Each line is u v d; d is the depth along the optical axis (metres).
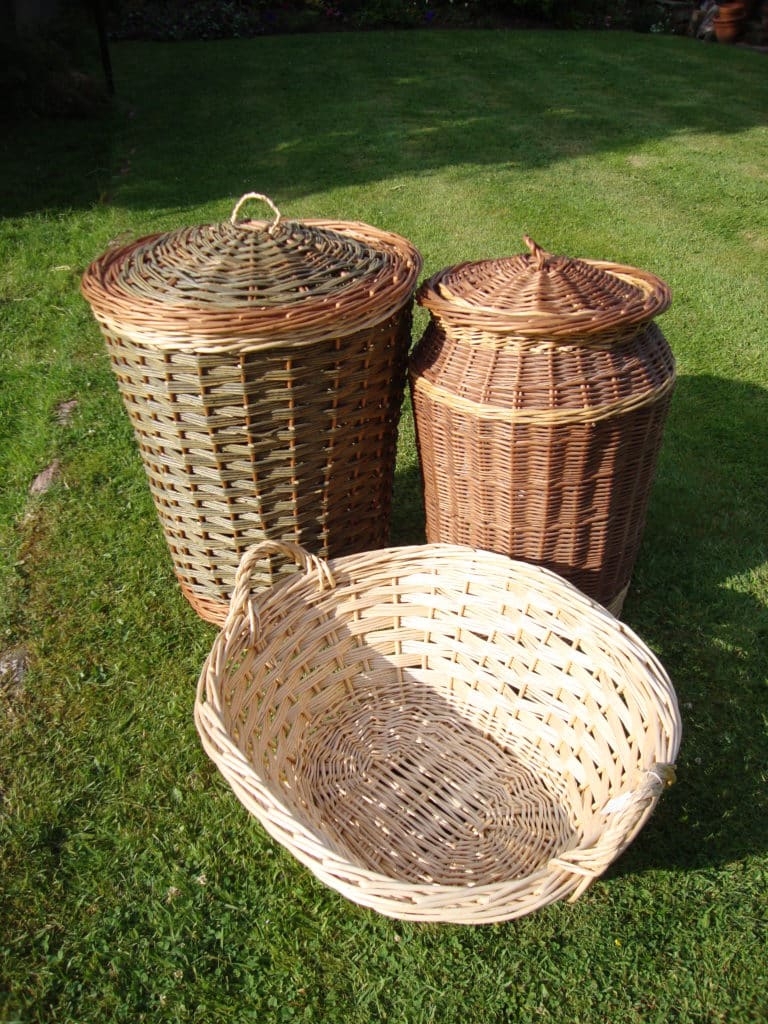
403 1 9.85
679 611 2.13
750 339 3.36
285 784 1.60
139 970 1.43
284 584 1.73
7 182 5.36
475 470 1.77
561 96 6.88
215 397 1.61
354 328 1.60
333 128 6.25
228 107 6.85
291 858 1.59
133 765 1.78
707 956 1.43
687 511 2.48
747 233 4.36
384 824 1.64
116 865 1.58
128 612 2.17
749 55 8.25
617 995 1.39
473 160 5.52
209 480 1.76
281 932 1.48
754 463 2.69
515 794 1.69
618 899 1.51
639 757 1.43
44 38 7.39
